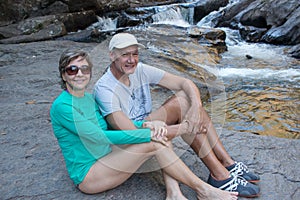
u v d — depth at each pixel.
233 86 5.20
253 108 4.33
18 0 9.84
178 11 11.14
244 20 9.45
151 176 2.18
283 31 8.23
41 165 2.35
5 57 6.30
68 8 10.23
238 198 1.96
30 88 4.35
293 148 2.57
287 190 2.06
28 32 9.02
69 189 2.07
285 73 5.94
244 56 7.23
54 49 6.89
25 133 2.88
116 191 2.03
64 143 1.89
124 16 10.59
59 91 4.19
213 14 10.73
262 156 2.45
